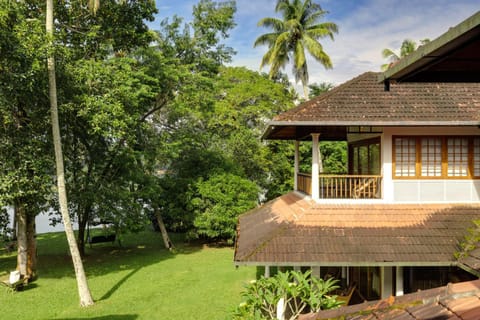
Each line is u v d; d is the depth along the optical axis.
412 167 9.64
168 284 14.41
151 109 20.06
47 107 13.20
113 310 11.71
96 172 17.06
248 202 20.31
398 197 9.58
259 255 7.96
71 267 17.31
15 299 12.94
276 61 27.73
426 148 9.66
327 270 12.52
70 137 15.65
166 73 17.14
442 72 4.24
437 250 8.03
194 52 19.73
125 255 19.89
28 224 15.27
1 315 11.45
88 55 15.48
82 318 11.07
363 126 9.58
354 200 9.60
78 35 15.12
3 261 18.70
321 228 8.71
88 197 15.73
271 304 7.49
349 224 8.86
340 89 10.12
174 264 17.67
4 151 12.48
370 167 11.23
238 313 7.53
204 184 20.11
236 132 24.31
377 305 2.85
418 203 9.55
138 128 17.52
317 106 9.52
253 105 25.23
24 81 11.56
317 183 9.76
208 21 19.39
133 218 17.91
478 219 8.91
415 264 7.79
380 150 10.00
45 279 15.38
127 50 16.72
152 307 11.89
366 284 11.45
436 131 9.62
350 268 12.17
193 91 18.69
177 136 20.42
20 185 12.34
